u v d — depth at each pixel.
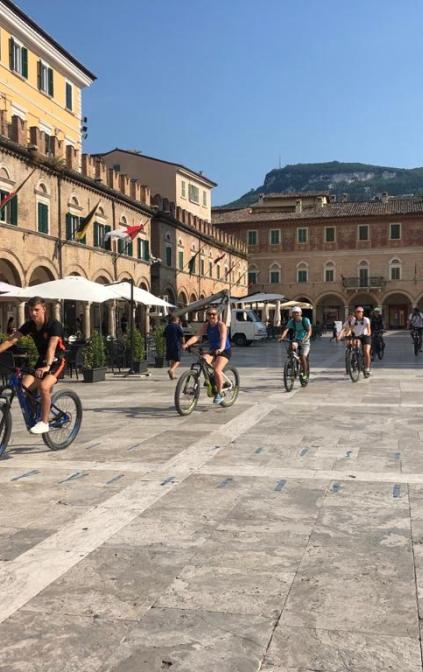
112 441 9.00
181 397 11.27
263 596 4.03
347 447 8.52
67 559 4.65
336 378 18.09
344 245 78.25
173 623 3.69
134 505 5.95
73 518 5.59
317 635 3.55
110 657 3.36
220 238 64.69
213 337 11.92
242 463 7.61
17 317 30.27
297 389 15.33
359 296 78.88
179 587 4.17
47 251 32.53
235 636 3.54
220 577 4.32
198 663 3.29
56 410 8.37
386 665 3.26
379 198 85.38
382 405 12.48
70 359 19.00
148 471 7.25
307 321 15.55
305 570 4.43
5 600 4.01
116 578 4.32
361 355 17.36
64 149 34.84
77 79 40.94
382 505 5.93
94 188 37.19
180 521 5.48
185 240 54.47
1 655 3.38
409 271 76.38
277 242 80.50
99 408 12.48
